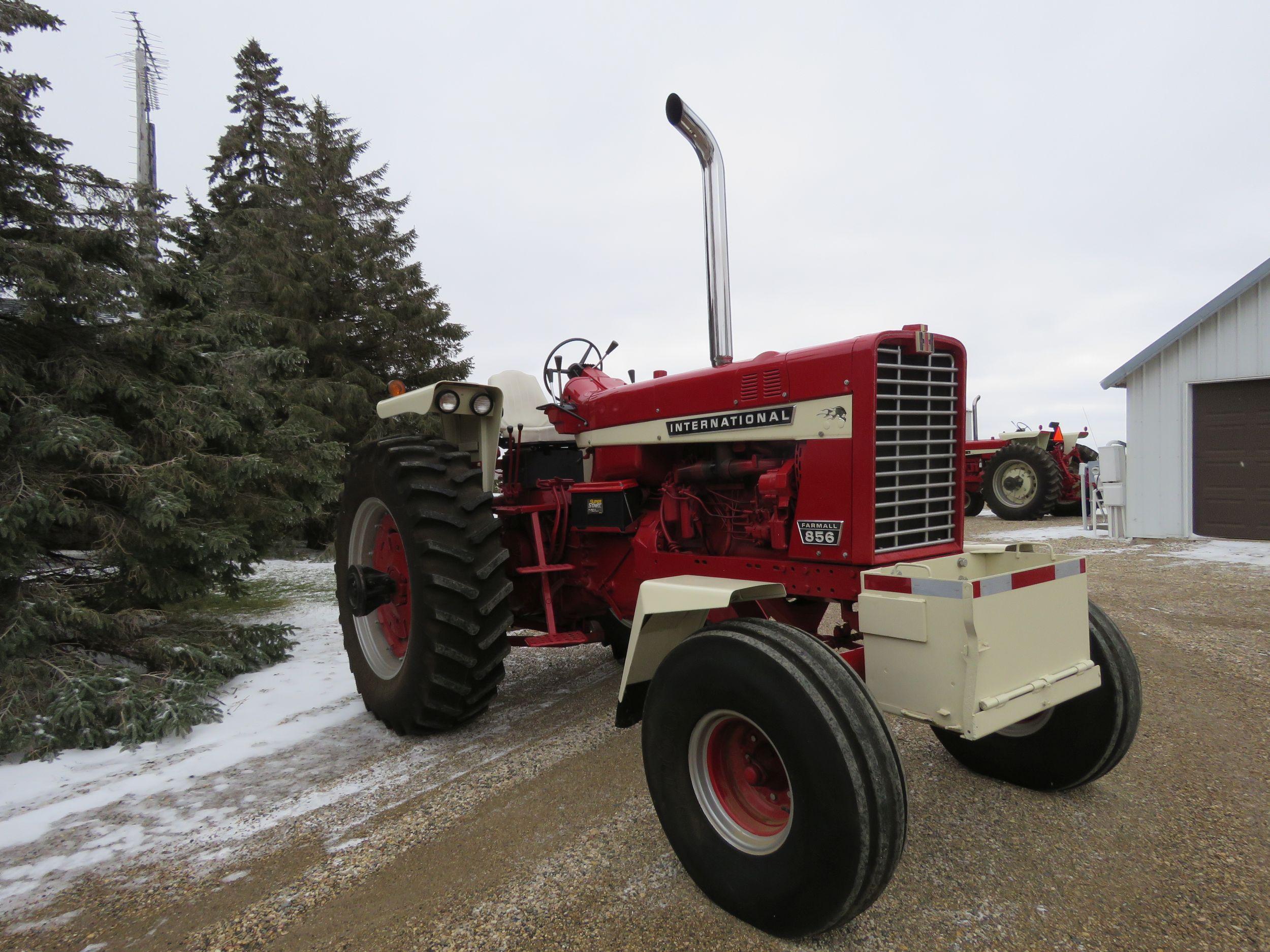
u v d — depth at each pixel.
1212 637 4.88
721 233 3.28
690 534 3.35
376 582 3.87
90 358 4.59
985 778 2.95
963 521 2.92
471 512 3.52
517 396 4.64
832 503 2.70
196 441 4.82
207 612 6.72
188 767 3.36
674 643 2.69
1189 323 9.23
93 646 4.48
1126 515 9.79
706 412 3.15
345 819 2.82
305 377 11.45
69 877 2.48
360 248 13.26
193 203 14.75
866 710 1.93
